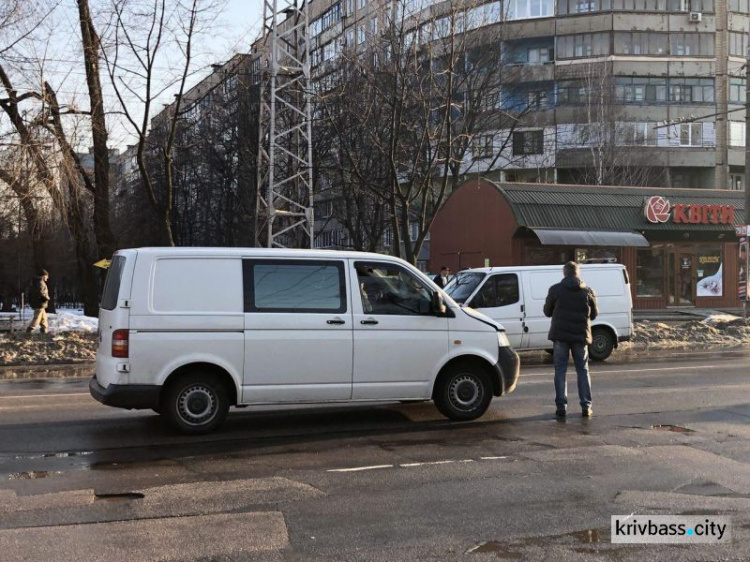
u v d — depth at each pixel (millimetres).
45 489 5535
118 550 4266
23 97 18844
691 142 46625
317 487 5613
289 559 4145
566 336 8625
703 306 30203
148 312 7305
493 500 5289
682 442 7203
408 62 22797
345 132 28047
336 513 4980
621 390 10695
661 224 29219
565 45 46875
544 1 47406
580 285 8703
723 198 31141
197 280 7504
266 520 4824
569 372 12836
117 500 5262
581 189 29953
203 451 6848
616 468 6195
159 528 4648
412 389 8078
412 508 5102
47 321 20312
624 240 27922
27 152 18469
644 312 28328
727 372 12938
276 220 31391
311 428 7961
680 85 46938
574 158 43312
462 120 32500
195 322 7414
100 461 6441
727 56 47844
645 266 29578
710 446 7020
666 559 4188
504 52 34750
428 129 25375
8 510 5004
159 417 8570
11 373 13828
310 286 7832
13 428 7910
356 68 26719
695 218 29609
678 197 30672
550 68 45219
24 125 18672
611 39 46406
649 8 46844
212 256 7590
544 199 28453
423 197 24125
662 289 29734
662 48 46875
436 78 25812
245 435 7582
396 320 8047
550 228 27562
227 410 7629
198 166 42562
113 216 49500
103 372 7434
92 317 23406
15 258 43656
